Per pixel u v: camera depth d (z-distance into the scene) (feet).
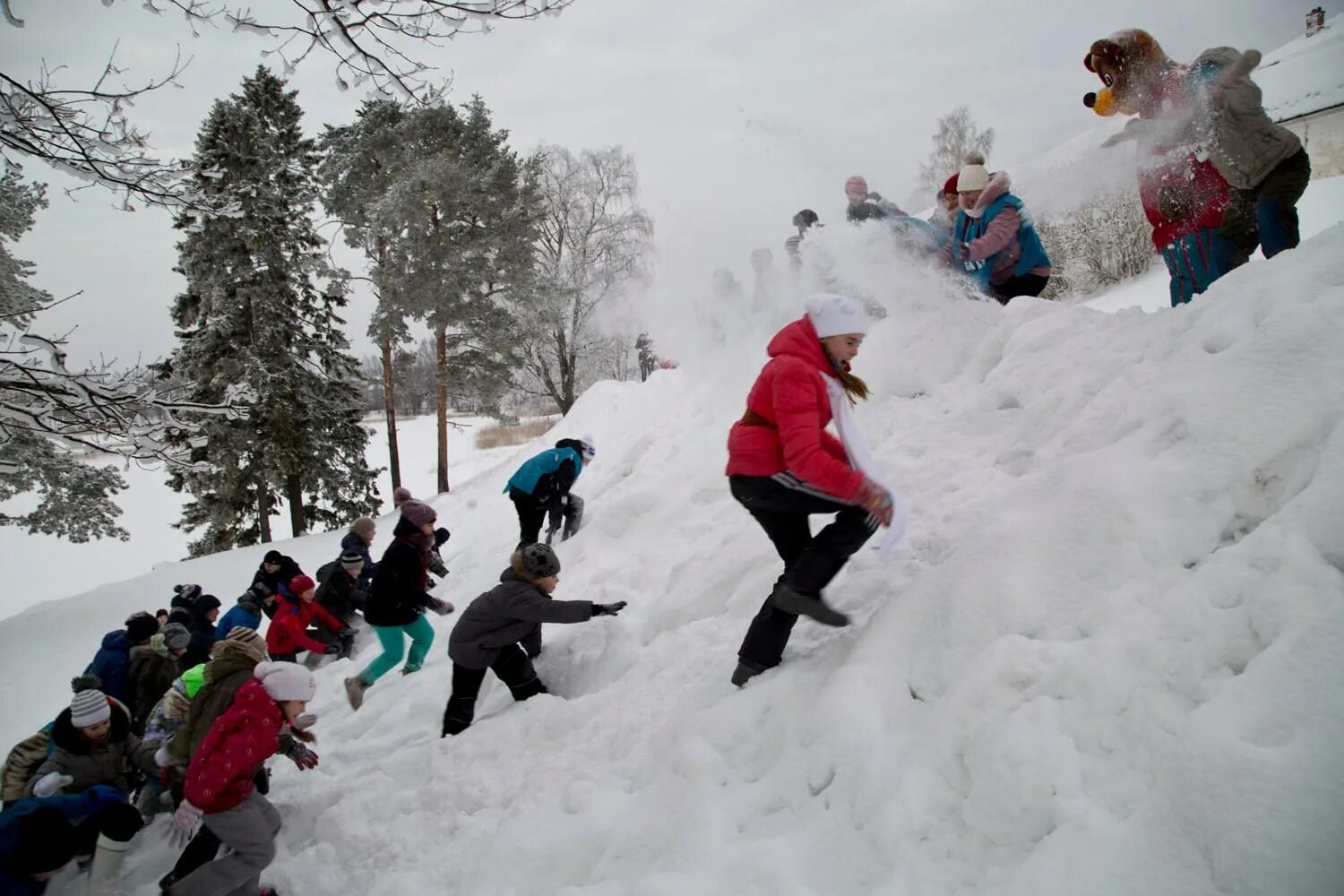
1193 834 5.65
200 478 69.62
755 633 10.82
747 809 8.52
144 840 16.02
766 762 9.16
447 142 82.69
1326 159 54.44
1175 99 15.44
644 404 49.62
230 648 13.64
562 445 26.81
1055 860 6.02
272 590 26.66
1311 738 5.60
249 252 69.77
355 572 27.71
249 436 69.92
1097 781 6.55
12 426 20.75
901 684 8.77
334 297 74.84
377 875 11.57
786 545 11.18
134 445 21.95
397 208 77.51
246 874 12.05
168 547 102.42
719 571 15.60
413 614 20.12
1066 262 37.06
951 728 7.67
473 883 9.70
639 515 23.12
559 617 14.93
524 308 86.38
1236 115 14.49
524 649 16.65
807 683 9.80
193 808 11.86
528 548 15.70
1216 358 9.80
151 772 15.44
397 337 83.97
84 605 53.88
